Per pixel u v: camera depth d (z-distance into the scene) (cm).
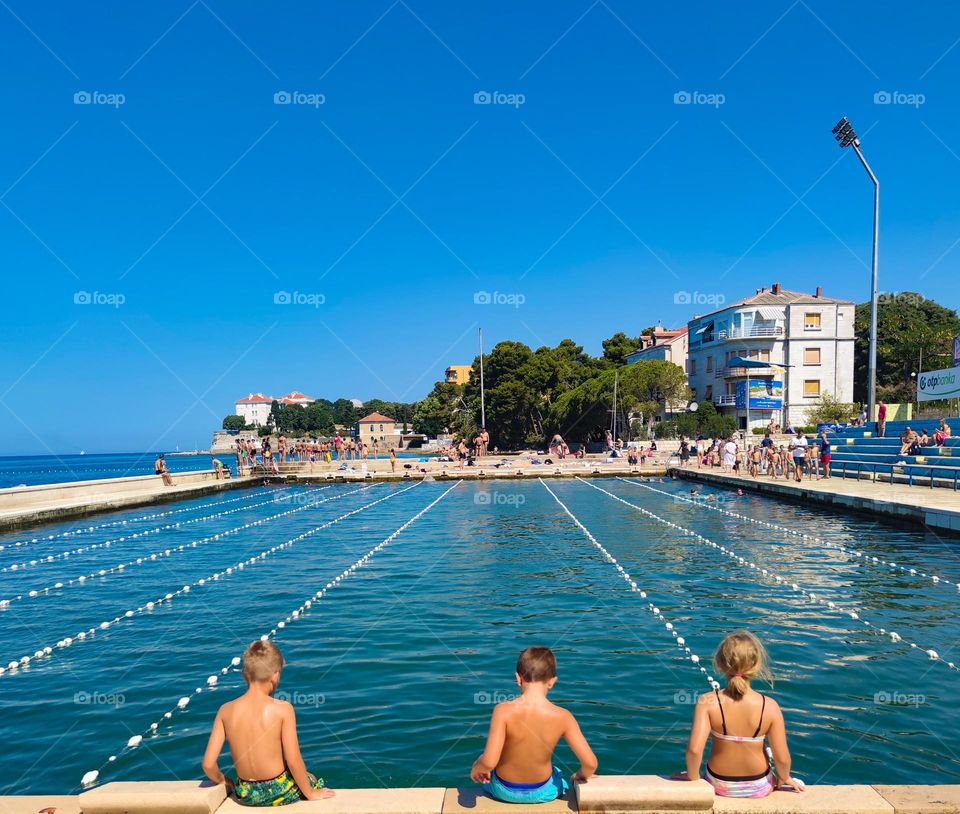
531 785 402
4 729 680
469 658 870
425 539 1906
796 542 1720
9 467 13362
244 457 4612
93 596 1293
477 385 8362
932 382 3409
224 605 1189
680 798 385
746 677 414
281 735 411
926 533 1809
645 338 8638
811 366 5950
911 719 657
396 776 566
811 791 408
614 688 754
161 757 615
